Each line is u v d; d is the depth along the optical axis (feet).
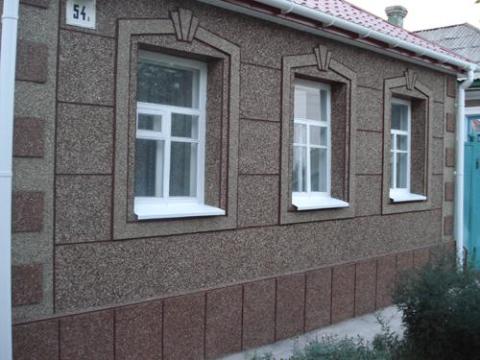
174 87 18.48
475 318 15.94
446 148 30.50
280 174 20.70
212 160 18.84
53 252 14.74
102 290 15.72
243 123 19.35
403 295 17.49
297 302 21.24
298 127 22.68
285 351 19.40
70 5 14.90
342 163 23.62
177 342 17.34
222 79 18.63
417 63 27.58
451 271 17.95
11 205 13.65
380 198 25.63
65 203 14.94
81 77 15.17
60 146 14.83
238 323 19.12
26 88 14.20
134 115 16.26
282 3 18.92
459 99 31.07
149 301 16.61
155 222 16.83
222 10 18.56
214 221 18.44
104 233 15.71
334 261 23.17
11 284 13.91
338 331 21.97
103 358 15.62
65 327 14.84
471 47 47.50
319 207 21.98
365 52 24.57
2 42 13.08
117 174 15.88
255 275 19.89
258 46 19.83
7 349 12.94
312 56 21.90
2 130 12.99
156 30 16.66
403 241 27.22
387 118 25.85
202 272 18.21
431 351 16.78
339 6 25.94
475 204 34.12
